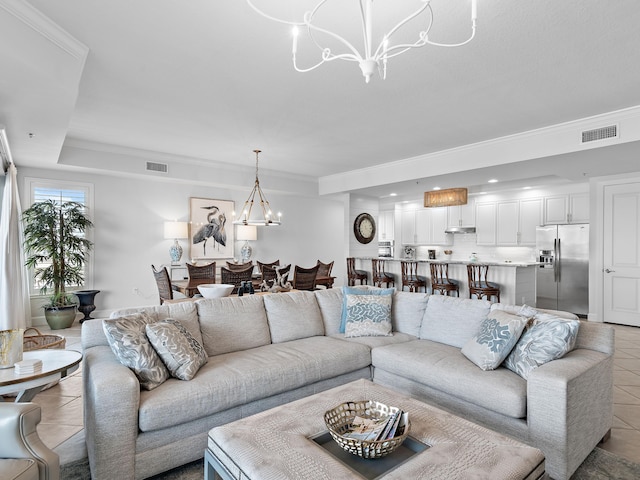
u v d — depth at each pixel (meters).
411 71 2.91
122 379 1.78
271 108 3.70
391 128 4.32
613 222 5.60
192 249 6.60
